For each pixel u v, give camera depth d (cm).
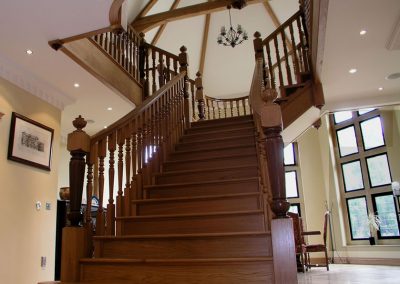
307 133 1026
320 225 954
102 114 564
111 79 465
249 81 1016
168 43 852
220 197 309
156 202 322
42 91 444
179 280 224
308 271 662
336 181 959
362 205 909
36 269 403
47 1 291
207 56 941
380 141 884
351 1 324
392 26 370
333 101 589
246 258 219
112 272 236
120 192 315
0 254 357
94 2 293
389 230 834
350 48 413
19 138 397
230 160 404
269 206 238
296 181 1002
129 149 337
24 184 400
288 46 802
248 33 877
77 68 414
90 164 268
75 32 338
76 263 243
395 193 788
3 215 366
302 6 509
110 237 264
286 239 209
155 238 258
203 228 280
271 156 219
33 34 342
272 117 219
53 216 443
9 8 300
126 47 526
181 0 803
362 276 539
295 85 488
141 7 707
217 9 695
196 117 660
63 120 580
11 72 395
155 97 409
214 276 220
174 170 416
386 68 471
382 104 578
